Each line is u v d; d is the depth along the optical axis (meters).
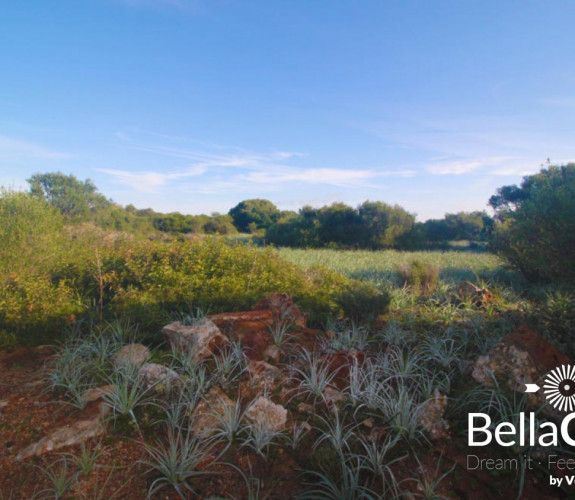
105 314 6.00
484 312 6.98
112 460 2.88
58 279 7.15
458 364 4.34
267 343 4.71
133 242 9.66
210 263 8.23
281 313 5.52
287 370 4.18
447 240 38.41
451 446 3.01
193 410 3.39
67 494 2.55
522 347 3.57
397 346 4.96
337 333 5.56
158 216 40.06
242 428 3.19
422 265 9.70
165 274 7.15
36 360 4.71
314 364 4.01
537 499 2.49
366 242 30.05
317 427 3.27
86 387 3.87
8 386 4.00
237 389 3.80
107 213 26.91
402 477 2.72
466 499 2.54
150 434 3.18
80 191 24.48
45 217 6.99
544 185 10.38
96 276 7.03
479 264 15.73
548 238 8.95
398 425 3.17
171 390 3.69
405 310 7.11
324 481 2.65
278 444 3.06
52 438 3.03
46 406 3.61
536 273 10.39
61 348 4.75
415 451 2.96
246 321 5.12
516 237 10.36
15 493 2.57
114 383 3.83
